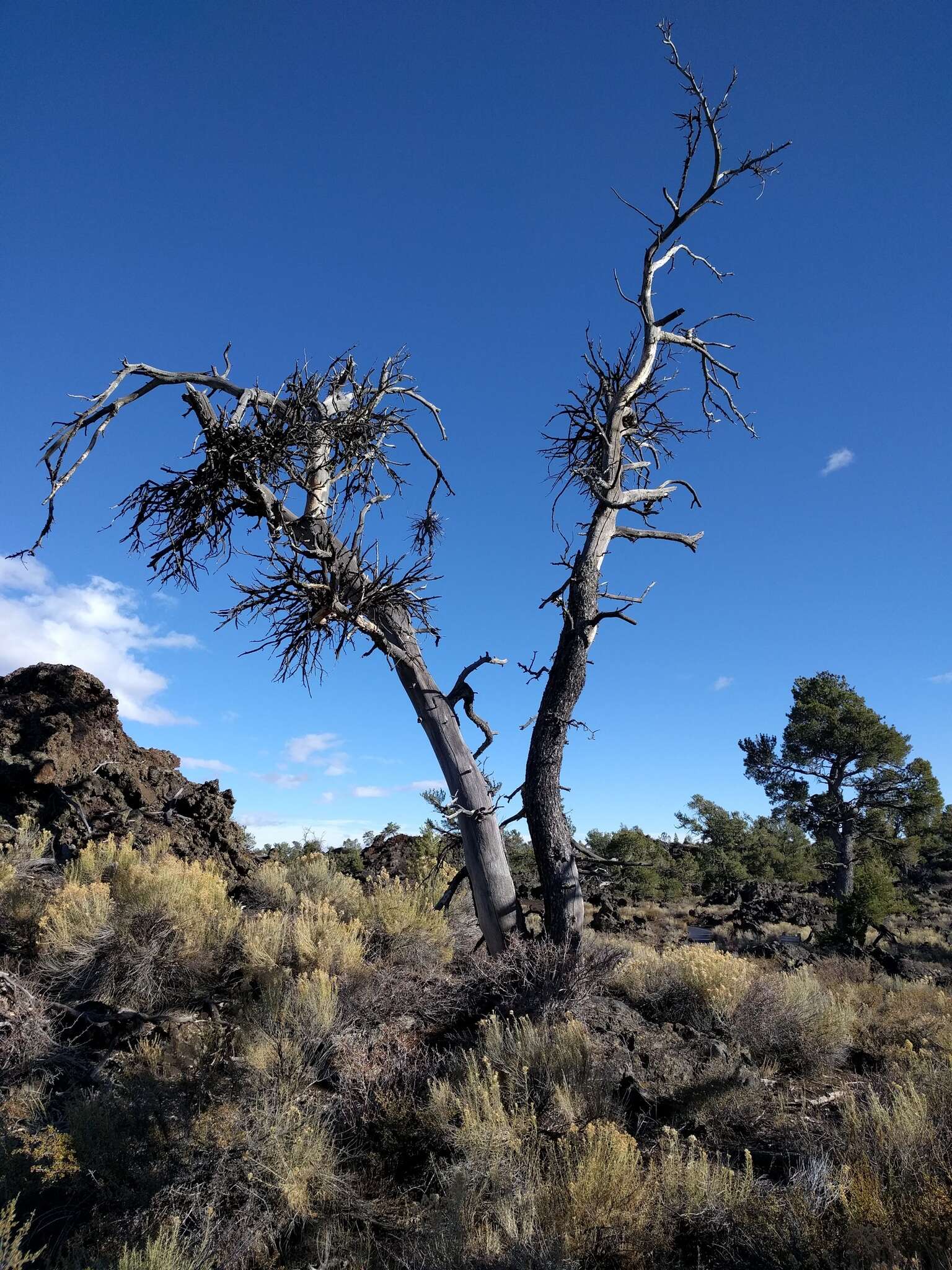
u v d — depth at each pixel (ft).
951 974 42.78
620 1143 13.61
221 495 27.25
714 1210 12.85
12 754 41.11
